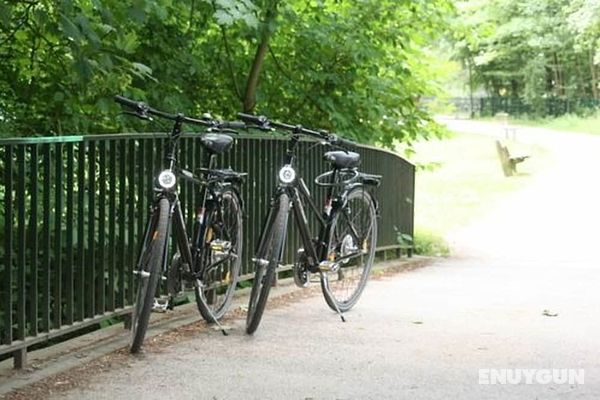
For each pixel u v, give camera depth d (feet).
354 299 23.90
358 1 37.24
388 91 39.06
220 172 20.61
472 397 15.69
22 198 16.70
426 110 41.96
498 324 22.16
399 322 22.16
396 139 41.57
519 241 47.65
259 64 35.68
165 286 20.86
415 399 15.57
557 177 85.05
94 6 22.02
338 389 16.11
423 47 42.65
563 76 201.77
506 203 66.08
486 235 50.06
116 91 25.58
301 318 22.25
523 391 16.06
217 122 20.03
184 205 21.81
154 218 18.19
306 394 15.79
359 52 36.32
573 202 65.46
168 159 19.11
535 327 21.83
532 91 199.11
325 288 22.40
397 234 39.55
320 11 36.88
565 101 196.13
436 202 67.46
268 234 20.17
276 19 32.96
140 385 16.12
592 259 40.50
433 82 43.14
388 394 15.84
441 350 19.11
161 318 21.34
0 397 15.26
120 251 19.77
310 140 27.63
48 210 17.53
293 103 38.09
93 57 23.57
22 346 16.84
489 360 18.28
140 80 29.30
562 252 43.32
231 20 27.89
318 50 36.99
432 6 39.40
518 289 28.96
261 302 19.83
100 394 15.57
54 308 17.92
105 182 19.22
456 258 40.86
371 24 37.83
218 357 18.13
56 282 17.93
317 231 27.22
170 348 18.76
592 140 138.10
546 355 18.78
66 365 17.24
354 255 23.22
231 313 22.44
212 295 21.38
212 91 36.24
